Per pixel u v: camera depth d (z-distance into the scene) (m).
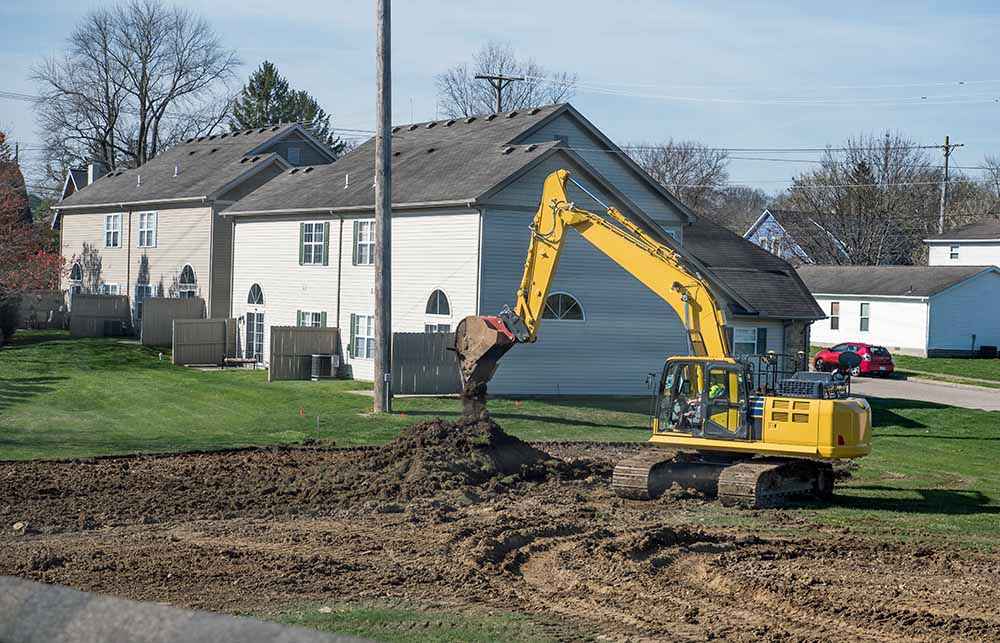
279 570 17.55
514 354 47.00
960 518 25.08
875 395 56.91
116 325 71.56
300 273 55.97
